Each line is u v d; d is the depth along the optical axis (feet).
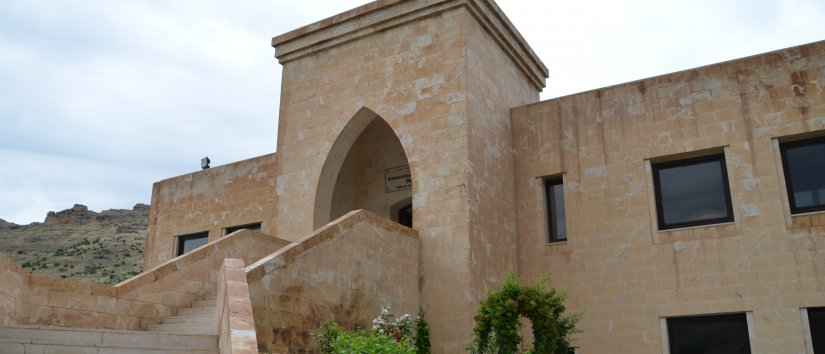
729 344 36.94
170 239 61.62
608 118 43.21
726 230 38.17
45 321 28.43
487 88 44.01
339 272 31.71
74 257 195.31
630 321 39.24
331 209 46.91
